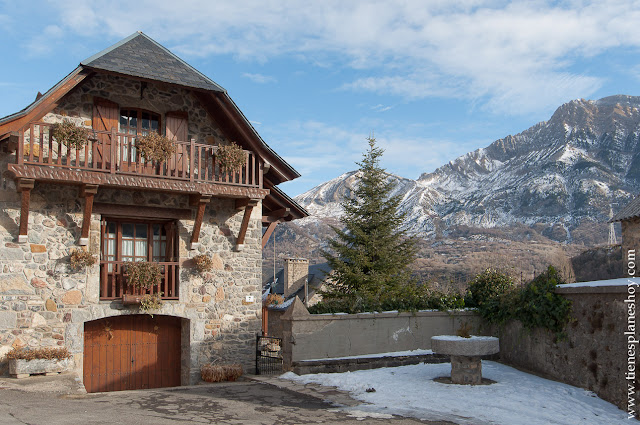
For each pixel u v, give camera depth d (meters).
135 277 12.80
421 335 13.91
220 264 14.29
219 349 14.02
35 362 11.46
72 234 12.59
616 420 8.57
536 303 11.81
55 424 7.34
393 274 19.61
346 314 12.98
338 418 8.29
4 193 11.98
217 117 14.59
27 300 12.03
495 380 11.09
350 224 19.92
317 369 12.12
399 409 8.88
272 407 9.09
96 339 13.27
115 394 10.34
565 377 10.91
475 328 14.30
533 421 8.28
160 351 13.98
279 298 31.77
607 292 9.74
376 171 20.33
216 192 13.40
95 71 12.51
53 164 11.60
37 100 11.65
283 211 15.71
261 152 14.40
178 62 13.92
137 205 13.34
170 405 9.25
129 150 12.62
